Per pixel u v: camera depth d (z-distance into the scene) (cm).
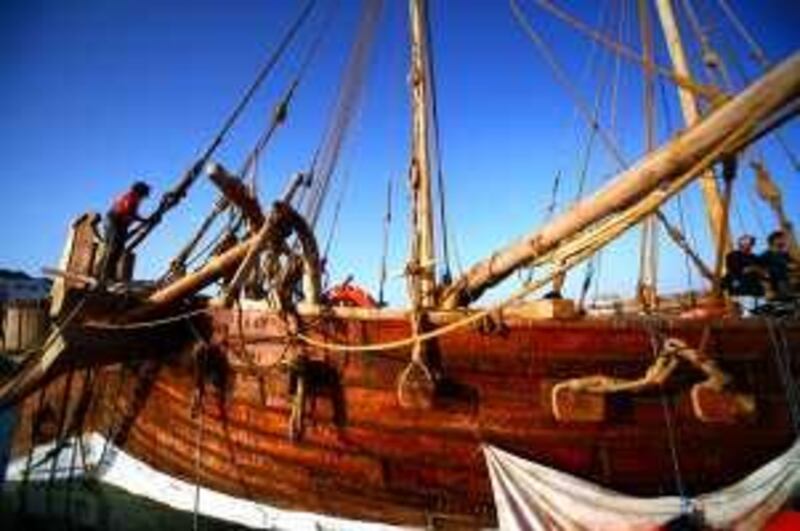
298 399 811
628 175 632
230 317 882
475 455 764
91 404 1074
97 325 857
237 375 872
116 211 984
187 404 916
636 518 725
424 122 1030
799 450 758
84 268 970
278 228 831
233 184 840
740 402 730
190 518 907
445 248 1129
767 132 550
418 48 1071
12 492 1073
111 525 928
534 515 730
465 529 768
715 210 1123
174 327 929
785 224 938
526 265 798
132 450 1000
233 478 876
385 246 1038
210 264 891
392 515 792
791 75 495
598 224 699
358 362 804
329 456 812
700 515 732
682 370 750
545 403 751
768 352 775
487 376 766
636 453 748
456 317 780
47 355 841
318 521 822
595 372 751
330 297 999
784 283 842
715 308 801
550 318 760
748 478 755
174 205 1052
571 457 748
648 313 813
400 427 783
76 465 1055
